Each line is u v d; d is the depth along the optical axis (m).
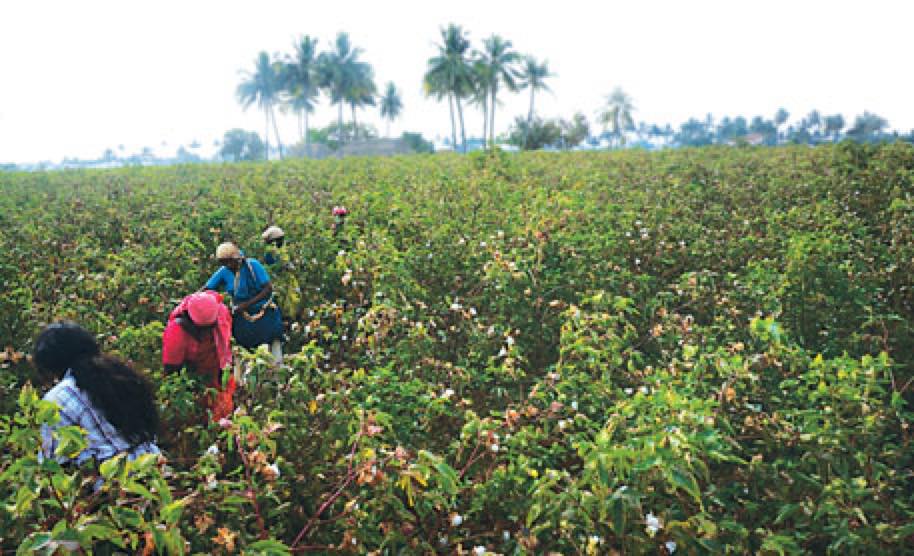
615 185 12.30
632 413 3.31
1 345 4.94
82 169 26.95
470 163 14.48
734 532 3.01
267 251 6.45
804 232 7.13
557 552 2.83
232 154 130.88
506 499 3.26
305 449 3.63
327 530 3.29
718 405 3.57
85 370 3.11
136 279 6.12
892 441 3.86
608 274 6.04
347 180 13.66
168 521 2.37
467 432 3.43
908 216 7.38
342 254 6.06
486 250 6.43
